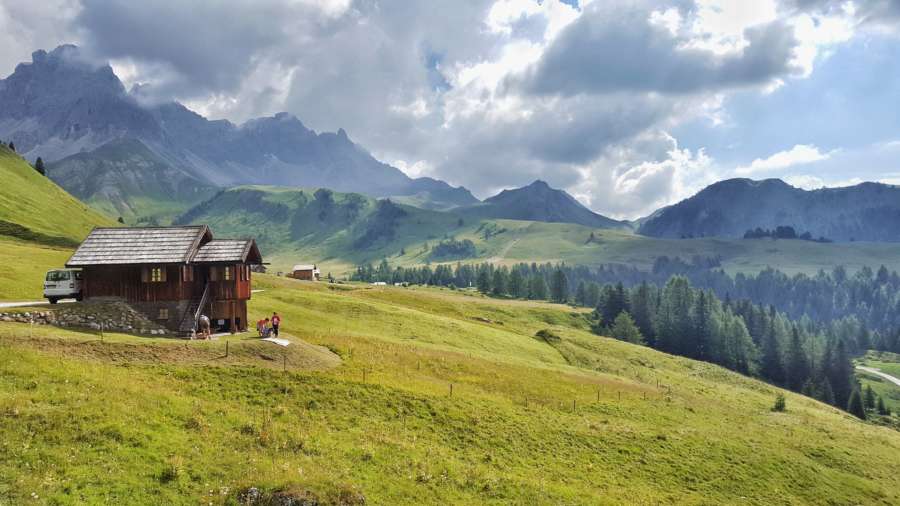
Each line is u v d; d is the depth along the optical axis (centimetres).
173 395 3378
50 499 2125
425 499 2814
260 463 2755
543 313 18312
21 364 3216
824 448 5422
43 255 9869
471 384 5403
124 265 5009
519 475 3416
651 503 3422
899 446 6381
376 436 3509
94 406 2903
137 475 2434
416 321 9075
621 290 19662
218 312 5447
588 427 4656
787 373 16850
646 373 9556
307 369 4472
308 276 18788
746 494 3966
